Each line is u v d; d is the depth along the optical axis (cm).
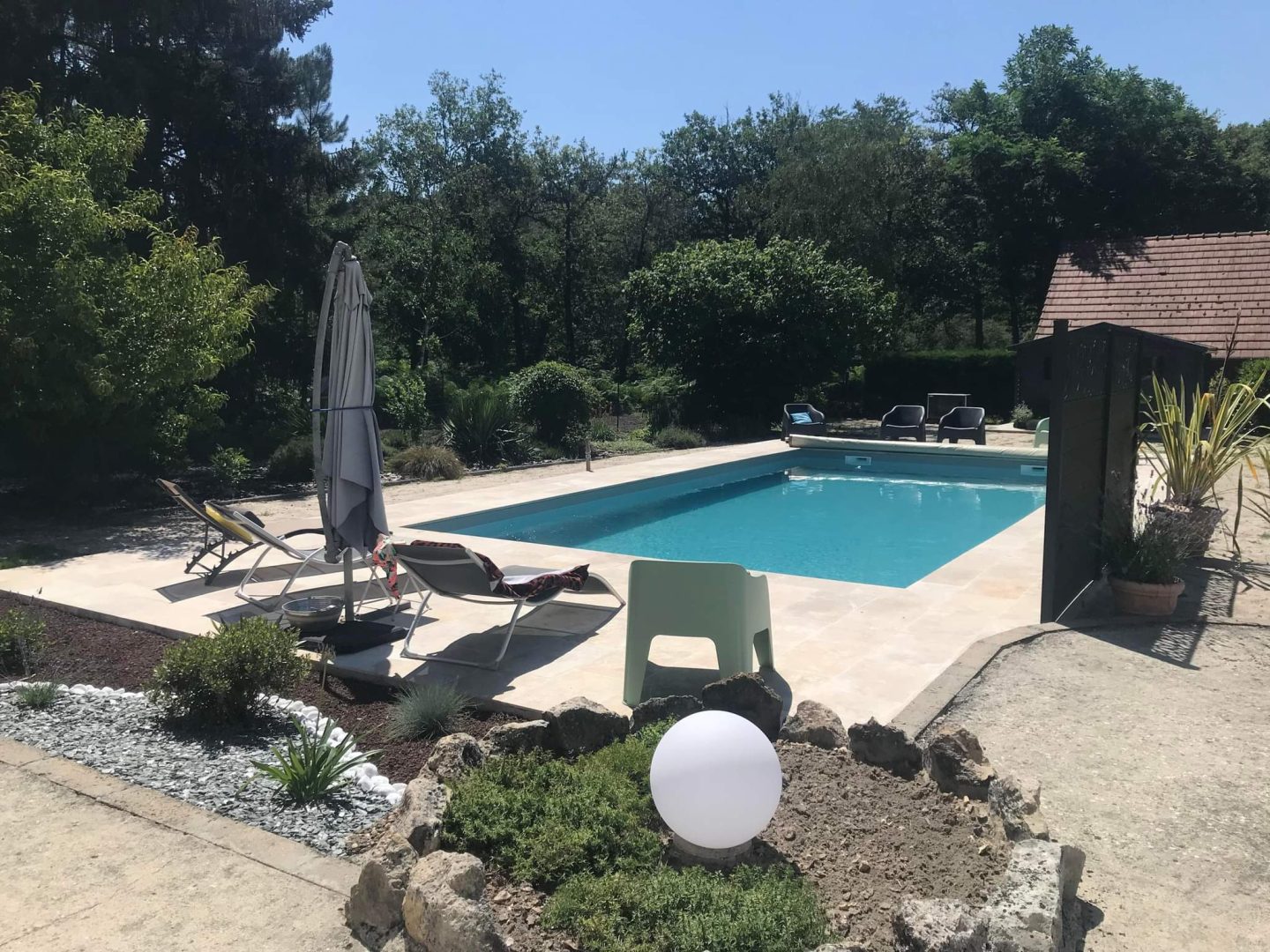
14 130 1084
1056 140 3069
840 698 486
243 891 311
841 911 277
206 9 1808
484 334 3788
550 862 297
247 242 1892
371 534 595
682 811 291
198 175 1834
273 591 723
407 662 546
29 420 1082
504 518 1148
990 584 736
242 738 454
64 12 1566
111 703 502
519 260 3925
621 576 770
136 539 990
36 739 446
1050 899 255
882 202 3219
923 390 2747
